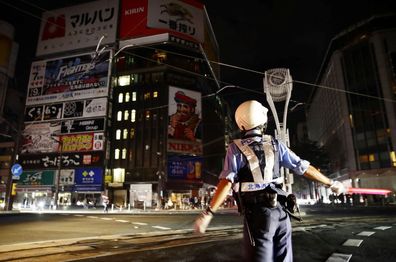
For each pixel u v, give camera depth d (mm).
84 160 42500
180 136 43156
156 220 14328
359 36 46594
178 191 42000
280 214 1638
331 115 58562
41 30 49531
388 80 42656
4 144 58344
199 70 49719
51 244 6309
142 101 45125
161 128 43219
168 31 45719
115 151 44094
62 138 43906
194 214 21109
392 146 41188
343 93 48219
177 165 42000
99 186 41125
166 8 46844
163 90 44594
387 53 43438
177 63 48156
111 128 44969
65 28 48562
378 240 5805
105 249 5727
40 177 43625
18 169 22578
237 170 1751
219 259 4414
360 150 45156
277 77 13164
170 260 4406
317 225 9523
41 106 46031
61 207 37094
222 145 63000
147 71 46469
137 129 44188
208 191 41156
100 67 44969
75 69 46000
